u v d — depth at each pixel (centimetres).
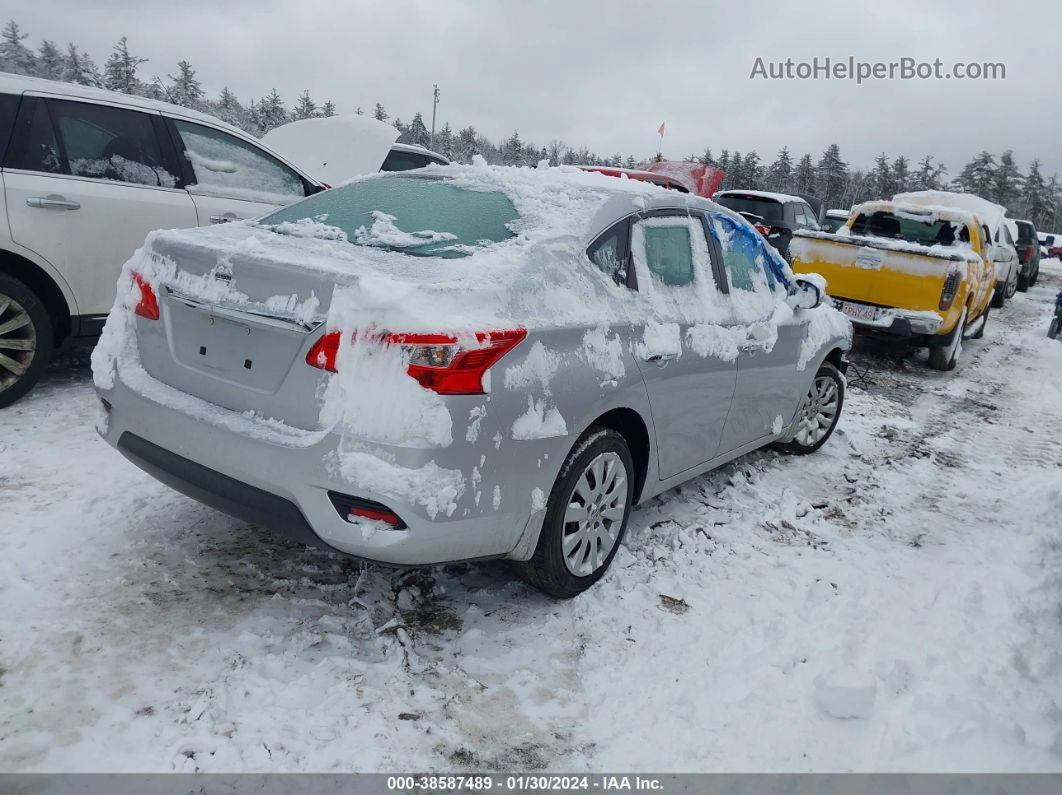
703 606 339
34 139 470
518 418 270
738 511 447
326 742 240
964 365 1003
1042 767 257
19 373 466
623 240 341
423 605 319
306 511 258
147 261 314
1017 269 1814
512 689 275
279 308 264
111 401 309
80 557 323
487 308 269
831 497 488
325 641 287
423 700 263
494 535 276
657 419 348
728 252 424
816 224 1686
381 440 247
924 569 394
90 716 238
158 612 293
